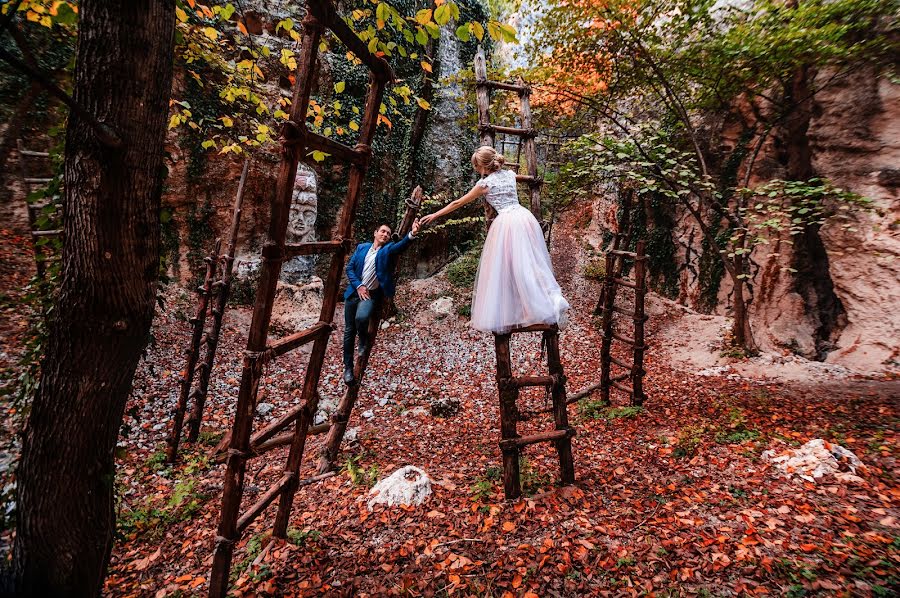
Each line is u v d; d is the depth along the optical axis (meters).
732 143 10.66
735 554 2.79
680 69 8.20
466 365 8.89
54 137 2.46
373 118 3.27
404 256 12.65
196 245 9.30
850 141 8.62
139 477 4.36
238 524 2.56
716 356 9.23
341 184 11.30
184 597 2.70
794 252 9.73
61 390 1.87
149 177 1.90
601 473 4.21
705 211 11.19
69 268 1.82
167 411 5.84
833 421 5.32
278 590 2.67
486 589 2.61
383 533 3.25
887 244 8.16
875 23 7.56
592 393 7.18
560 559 2.84
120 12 1.72
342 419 4.64
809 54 7.35
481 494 3.76
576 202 14.86
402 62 12.03
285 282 10.19
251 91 4.94
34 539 1.92
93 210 1.78
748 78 8.10
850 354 8.62
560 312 3.68
